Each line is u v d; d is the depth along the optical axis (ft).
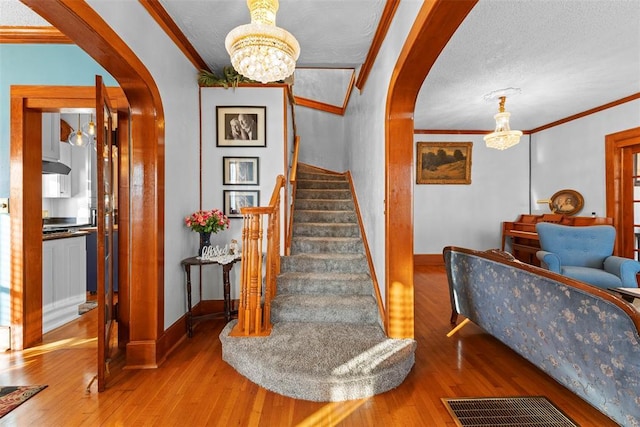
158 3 7.45
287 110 11.91
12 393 6.38
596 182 14.93
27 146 8.63
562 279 5.60
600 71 10.91
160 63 7.97
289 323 8.74
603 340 4.88
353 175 14.88
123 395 6.32
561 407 5.95
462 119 17.04
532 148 19.06
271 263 8.82
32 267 8.75
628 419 4.61
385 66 8.39
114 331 9.29
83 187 18.38
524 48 9.37
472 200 19.42
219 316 9.76
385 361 6.68
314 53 10.16
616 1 7.14
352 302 9.03
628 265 10.36
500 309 7.64
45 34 8.41
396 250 7.82
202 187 10.93
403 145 7.81
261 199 11.07
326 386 6.12
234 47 5.87
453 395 6.36
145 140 7.57
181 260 9.34
